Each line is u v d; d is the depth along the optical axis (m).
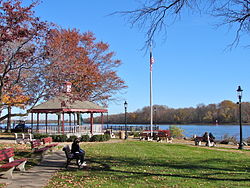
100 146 21.20
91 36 31.22
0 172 9.27
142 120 109.75
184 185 8.38
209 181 9.02
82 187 8.03
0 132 35.53
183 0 7.33
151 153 17.06
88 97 30.88
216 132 54.19
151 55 33.12
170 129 40.03
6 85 11.26
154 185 8.30
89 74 26.91
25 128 36.59
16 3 10.03
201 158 15.04
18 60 11.11
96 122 109.94
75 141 11.70
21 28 10.17
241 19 7.83
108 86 33.16
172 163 12.98
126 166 11.76
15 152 15.90
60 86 12.25
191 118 102.75
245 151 20.03
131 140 29.50
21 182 8.64
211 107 100.69
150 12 7.55
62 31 25.58
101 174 9.95
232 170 11.27
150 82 32.81
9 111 19.50
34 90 11.41
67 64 12.88
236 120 91.44
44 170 10.73
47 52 10.92
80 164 11.30
